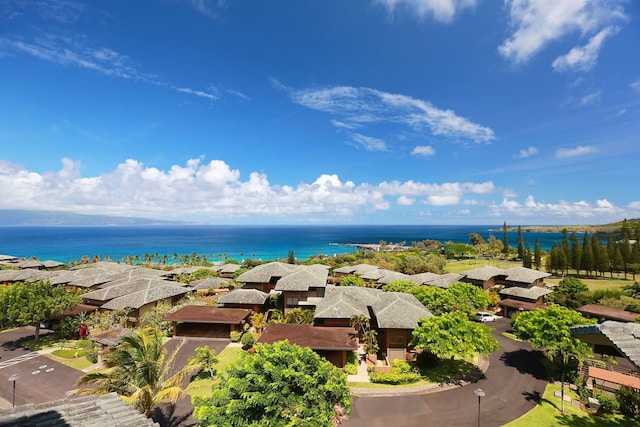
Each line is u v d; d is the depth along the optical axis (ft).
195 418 68.95
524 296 166.81
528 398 81.92
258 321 128.77
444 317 93.76
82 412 33.45
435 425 69.77
